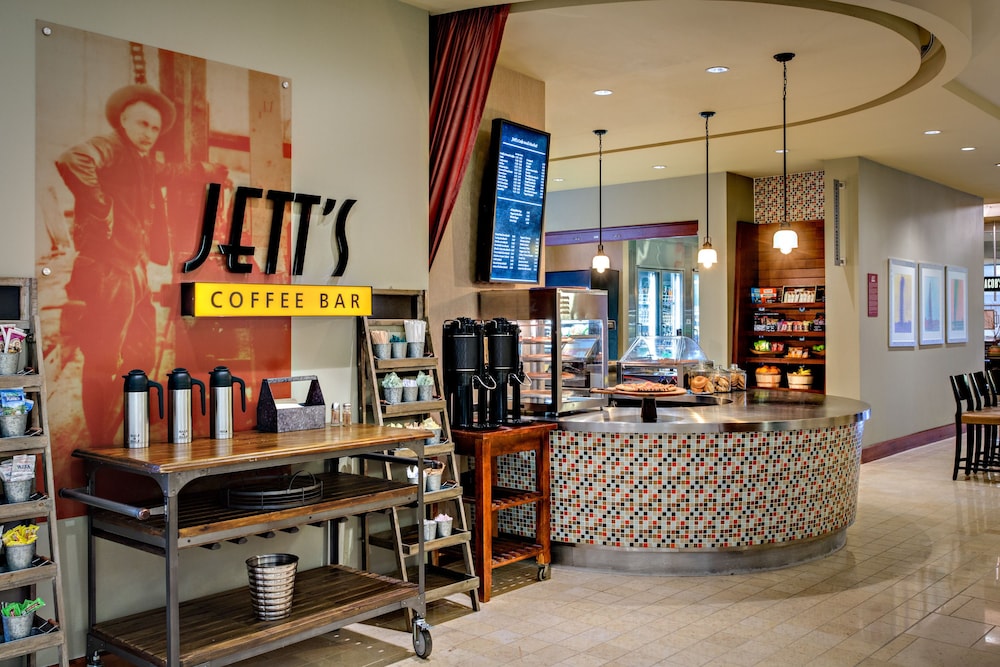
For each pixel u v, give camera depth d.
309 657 4.04
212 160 4.16
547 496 5.34
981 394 9.37
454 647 4.16
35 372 3.44
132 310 3.88
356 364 4.84
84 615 3.72
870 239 9.88
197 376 4.12
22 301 3.48
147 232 3.93
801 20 5.30
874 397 9.98
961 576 5.34
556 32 5.52
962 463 9.63
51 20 3.60
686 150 9.02
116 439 3.82
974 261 12.99
